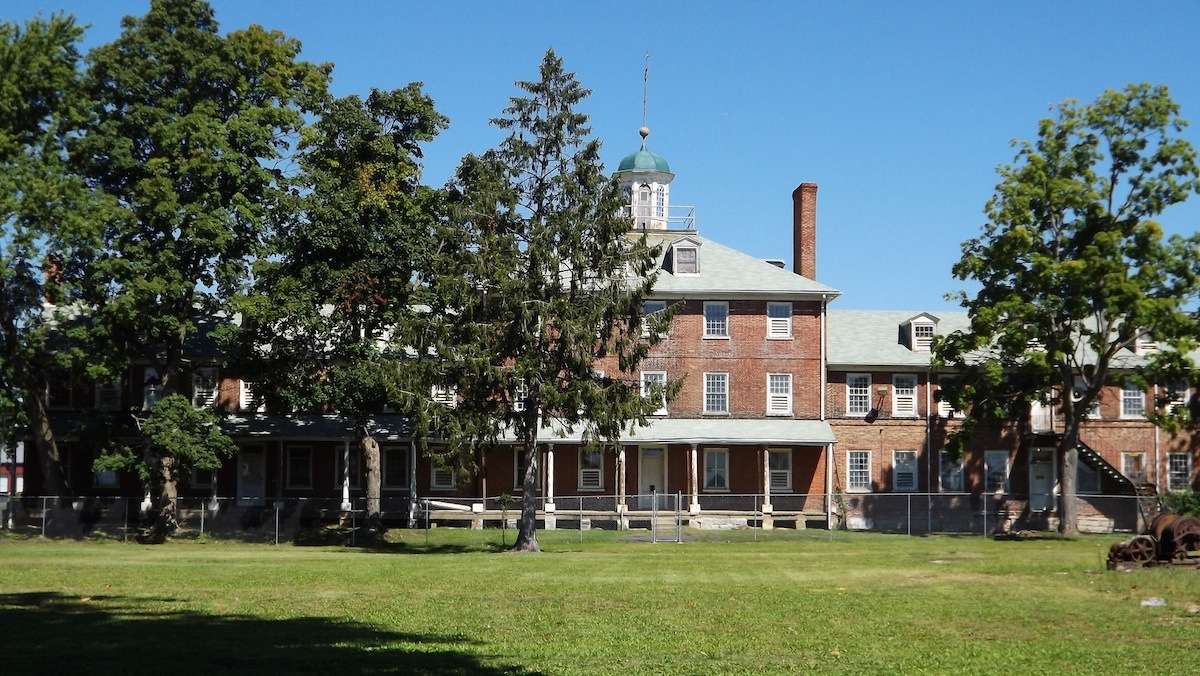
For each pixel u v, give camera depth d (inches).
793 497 2461.9
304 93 2091.5
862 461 2551.7
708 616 966.4
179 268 1993.1
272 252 2032.5
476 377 1708.9
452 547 1915.6
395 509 2410.2
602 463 2479.1
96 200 1897.1
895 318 2723.9
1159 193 2065.7
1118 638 852.6
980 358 2534.5
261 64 2071.9
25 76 1923.0
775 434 2428.6
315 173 2030.0
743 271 2556.6
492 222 1731.1
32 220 1878.7
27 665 676.7
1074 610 998.4
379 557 1624.0
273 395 2123.5
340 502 2305.6
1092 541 2017.7
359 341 2086.6
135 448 2274.9
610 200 1707.7
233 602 1035.9
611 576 1310.3
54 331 2249.0
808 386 2509.8
